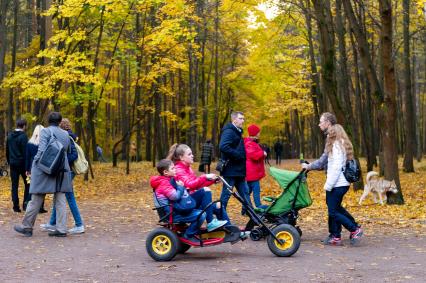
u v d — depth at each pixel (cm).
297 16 2355
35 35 2639
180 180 722
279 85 3161
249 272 619
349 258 701
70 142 996
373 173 1349
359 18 2159
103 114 3900
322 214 1198
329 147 795
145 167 3095
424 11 1466
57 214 912
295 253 743
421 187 1864
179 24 2080
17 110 3241
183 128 3781
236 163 923
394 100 1327
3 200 1466
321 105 2445
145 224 1058
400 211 1206
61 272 631
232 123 927
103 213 1225
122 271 634
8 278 599
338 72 2906
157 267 657
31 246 820
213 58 3962
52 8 1888
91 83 1953
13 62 2920
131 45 2192
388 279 575
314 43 2711
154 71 2509
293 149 5562
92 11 1956
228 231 721
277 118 4909
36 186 900
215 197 1600
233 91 4209
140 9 2186
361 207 1302
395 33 2905
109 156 4641
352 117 2092
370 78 1392
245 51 3888
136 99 2859
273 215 830
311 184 2056
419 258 696
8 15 3319
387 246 793
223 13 3036
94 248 802
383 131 1348
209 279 583
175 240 696
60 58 1889
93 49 2436
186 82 4075
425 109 5744
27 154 1058
